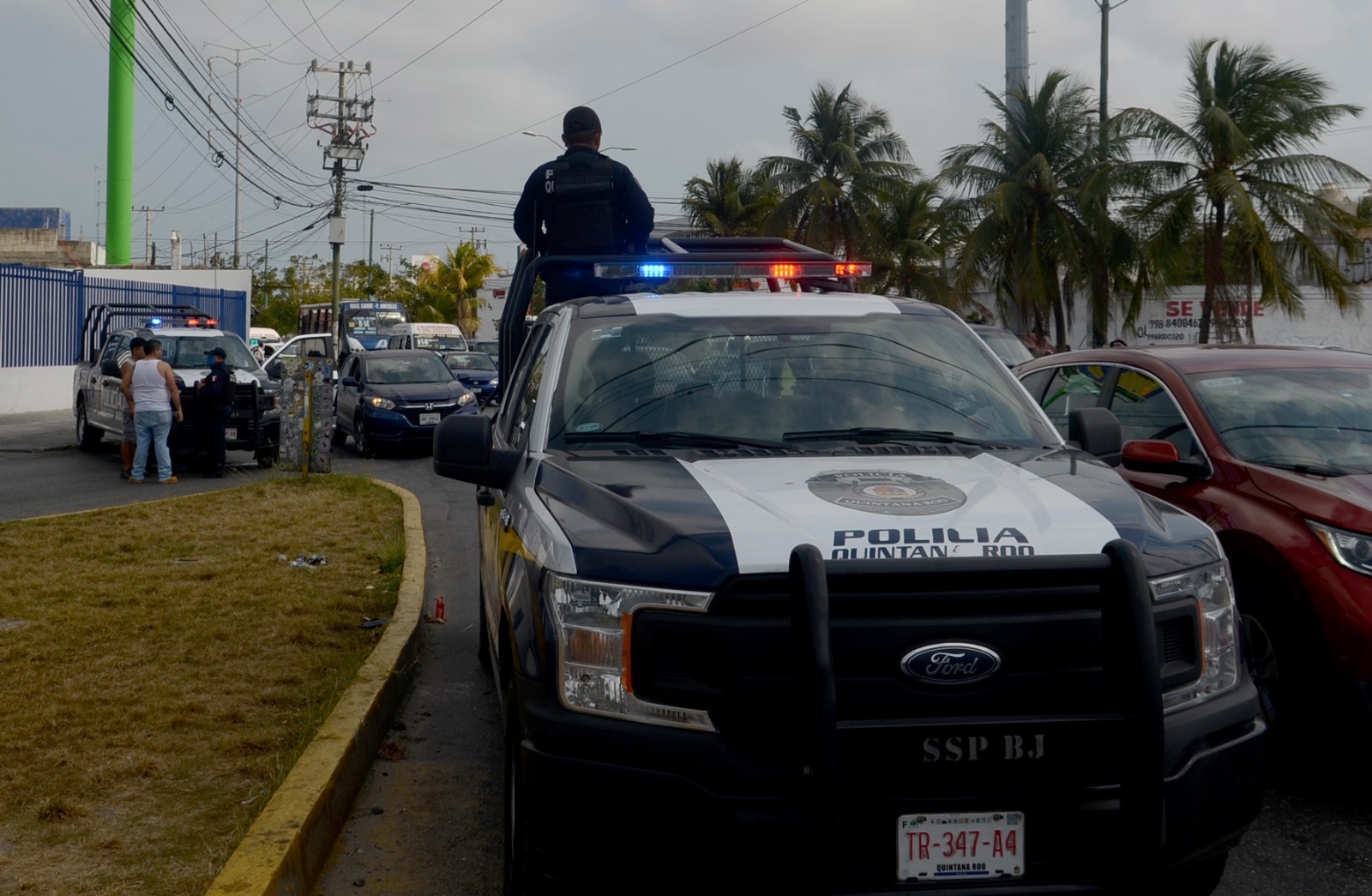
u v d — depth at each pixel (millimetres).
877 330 4695
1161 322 35406
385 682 5727
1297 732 4875
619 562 3115
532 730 3125
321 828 4219
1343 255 39844
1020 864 2930
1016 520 3182
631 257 5969
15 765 4754
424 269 76188
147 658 6309
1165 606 3119
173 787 4555
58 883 3723
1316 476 5133
